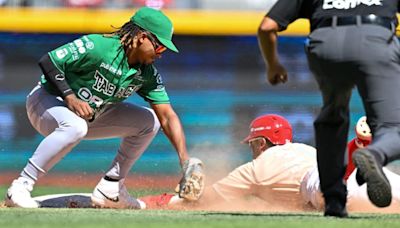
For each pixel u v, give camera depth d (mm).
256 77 31781
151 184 27344
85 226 12102
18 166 30172
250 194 19000
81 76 17688
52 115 17891
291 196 18609
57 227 11961
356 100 30281
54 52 17500
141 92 18641
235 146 31156
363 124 18500
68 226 12094
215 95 31656
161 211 16750
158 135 29156
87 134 18844
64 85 17562
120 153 19141
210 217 14156
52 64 17469
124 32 17609
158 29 17531
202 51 31781
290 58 31656
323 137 13992
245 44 31781
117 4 32094
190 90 31594
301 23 31531
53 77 17531
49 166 18094
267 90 31719
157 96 18562
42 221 12953
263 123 19484
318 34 13172
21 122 30734
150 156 29141
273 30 13469
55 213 15203
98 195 18984
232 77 31750
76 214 14891
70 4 31922
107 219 13469
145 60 17750
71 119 17781
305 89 31594
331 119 13875
